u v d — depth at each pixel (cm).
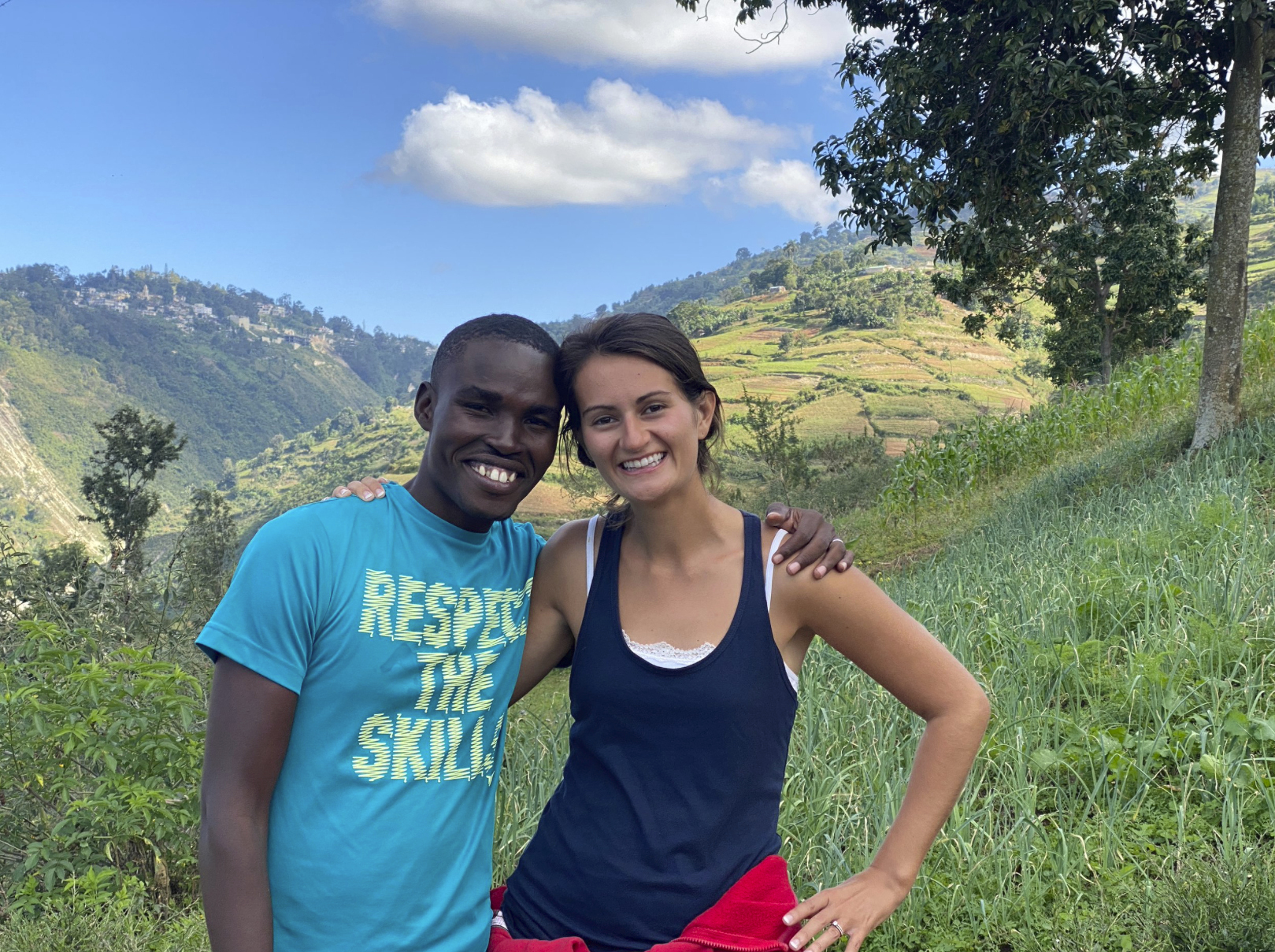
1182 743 308
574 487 1286
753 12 950
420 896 150
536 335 161
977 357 15425
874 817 288
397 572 152
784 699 162
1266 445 736
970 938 251
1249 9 777
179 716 384
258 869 139
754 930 150
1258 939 214
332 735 148
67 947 301
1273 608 385
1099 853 271
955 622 465
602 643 163
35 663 378
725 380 14312
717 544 163
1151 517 575
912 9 938
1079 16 780
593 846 160
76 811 362
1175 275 2028
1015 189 964
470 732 160
